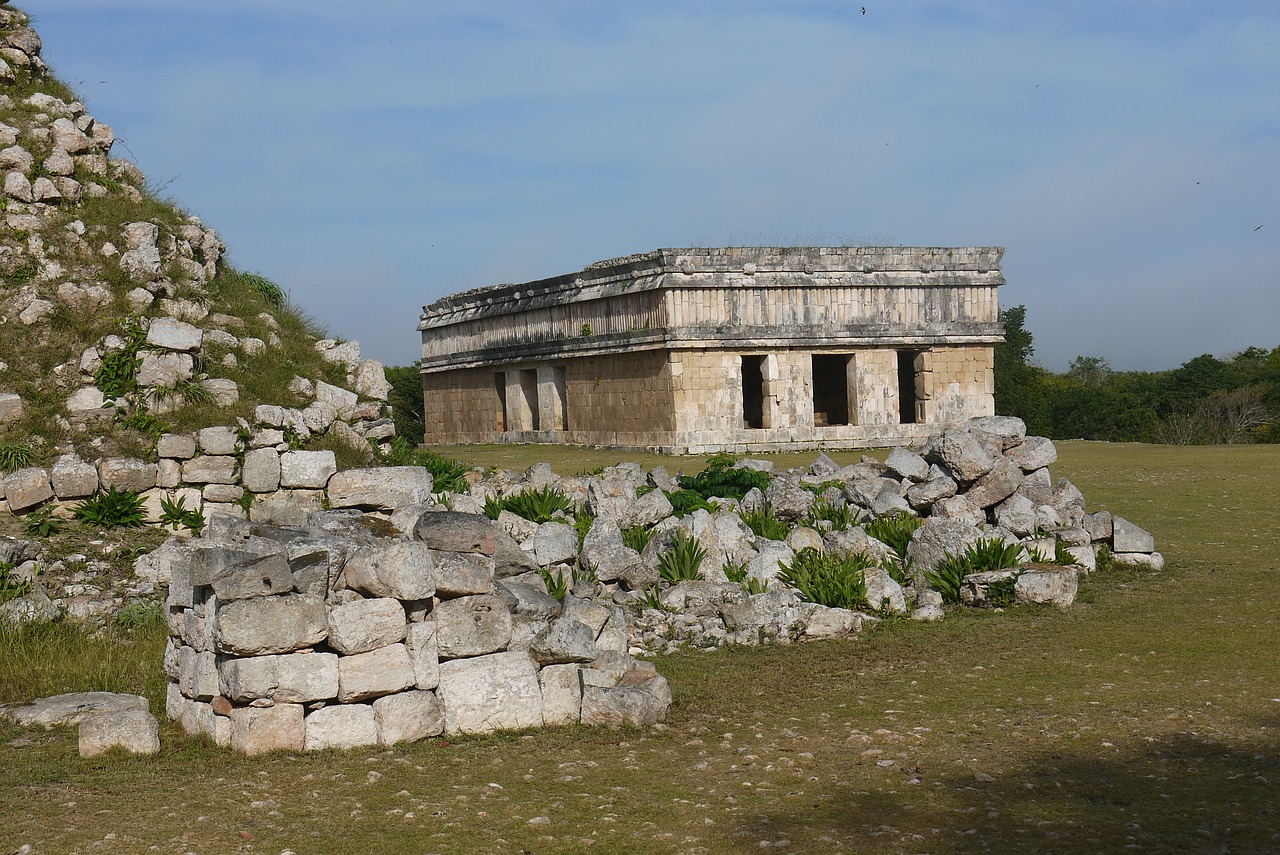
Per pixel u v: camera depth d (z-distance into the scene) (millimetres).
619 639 10461
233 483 16781
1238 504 22719
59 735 9266
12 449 16094
